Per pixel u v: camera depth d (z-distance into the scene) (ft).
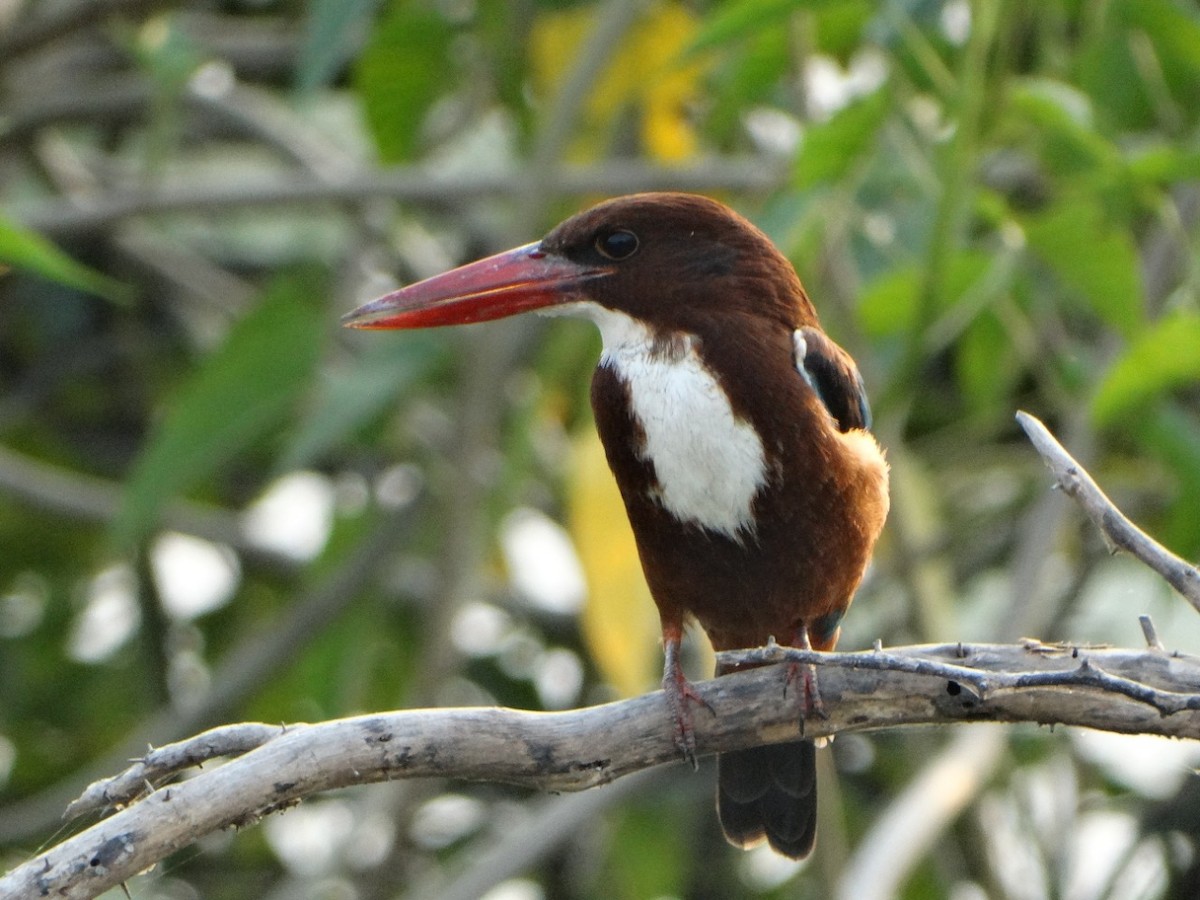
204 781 19.62
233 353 34.17
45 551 44.91
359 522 39.70
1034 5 31.37
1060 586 40.86
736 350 24.53
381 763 20.29
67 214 37.47
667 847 40.01
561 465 40.86
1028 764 38.70
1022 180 39.70
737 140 41.57
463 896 33.47
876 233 35.17
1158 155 28.73
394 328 26.22
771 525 24.25
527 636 43.68
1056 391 35.94
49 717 43.78
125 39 37.83
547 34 37.65
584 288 25.61
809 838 25.77
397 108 37.27
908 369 30.63
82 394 46.73
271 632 37.68
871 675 21.94
